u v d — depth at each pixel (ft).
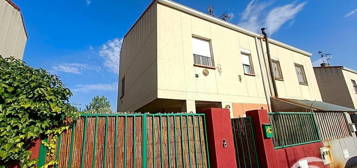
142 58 28.17
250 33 34.35
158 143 13.73
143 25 29.37
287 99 32.99
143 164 12.80
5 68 10.49
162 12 24.95
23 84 10.38
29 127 10.07
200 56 26.78
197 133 15.25
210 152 14.90
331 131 24.77
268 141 16.80
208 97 24.79
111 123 12.85
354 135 27.43
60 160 11.03
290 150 18.39
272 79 33.60
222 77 27.27
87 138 12.00
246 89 29.35
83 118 12.30
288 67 38.65
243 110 27.61
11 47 22.86
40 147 10.59
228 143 15.16
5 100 9.71
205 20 29.14
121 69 42.78
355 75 60.90
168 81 22.29
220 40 29.58
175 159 13.87
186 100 22.86
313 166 19.77
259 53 34.30
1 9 20.03
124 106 37.17
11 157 9.23
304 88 39.52
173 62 23.48
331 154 22.56
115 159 12.20
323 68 58.75
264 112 18.04
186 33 26.16
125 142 12.76
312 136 21.94
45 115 10.66
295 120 21.21
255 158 16.53
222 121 15.67
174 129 14.51
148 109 29.76
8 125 9.55
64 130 11.60
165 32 24.17
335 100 54.54
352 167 24.20
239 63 30.42
